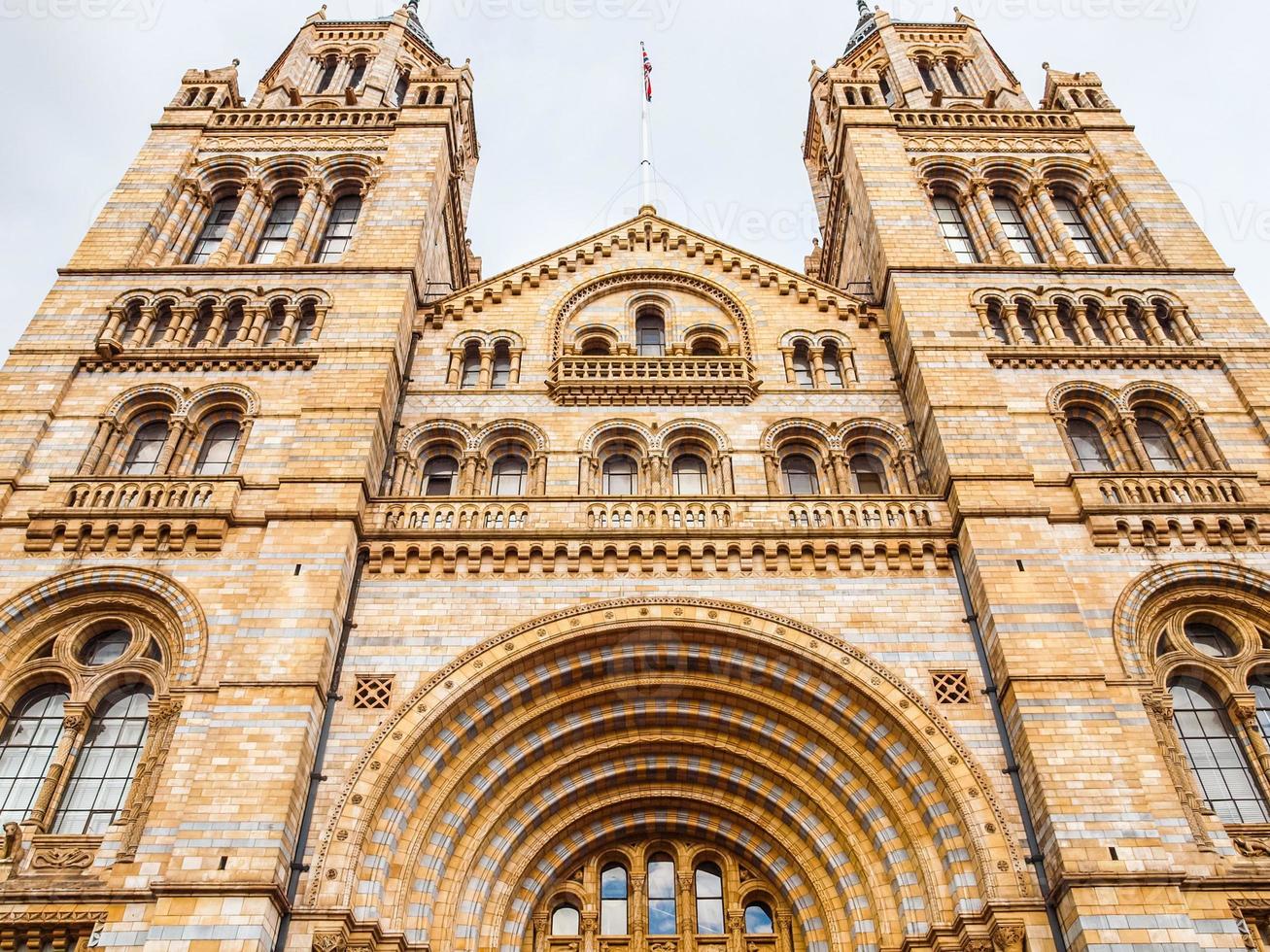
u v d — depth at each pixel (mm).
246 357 31547
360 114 41844
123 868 20875
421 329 35156
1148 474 28266
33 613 25359
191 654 24234
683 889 25344
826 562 27203
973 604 26078
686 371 33281
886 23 51719
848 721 24922
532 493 30109
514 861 24938
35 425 29156
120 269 34125
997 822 22297
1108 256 36781
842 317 35719
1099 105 42688
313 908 20859
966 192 39188
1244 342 32625
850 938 23594
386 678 24719
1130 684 24078
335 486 27391
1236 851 21891
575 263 37656
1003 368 31859
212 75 43469
